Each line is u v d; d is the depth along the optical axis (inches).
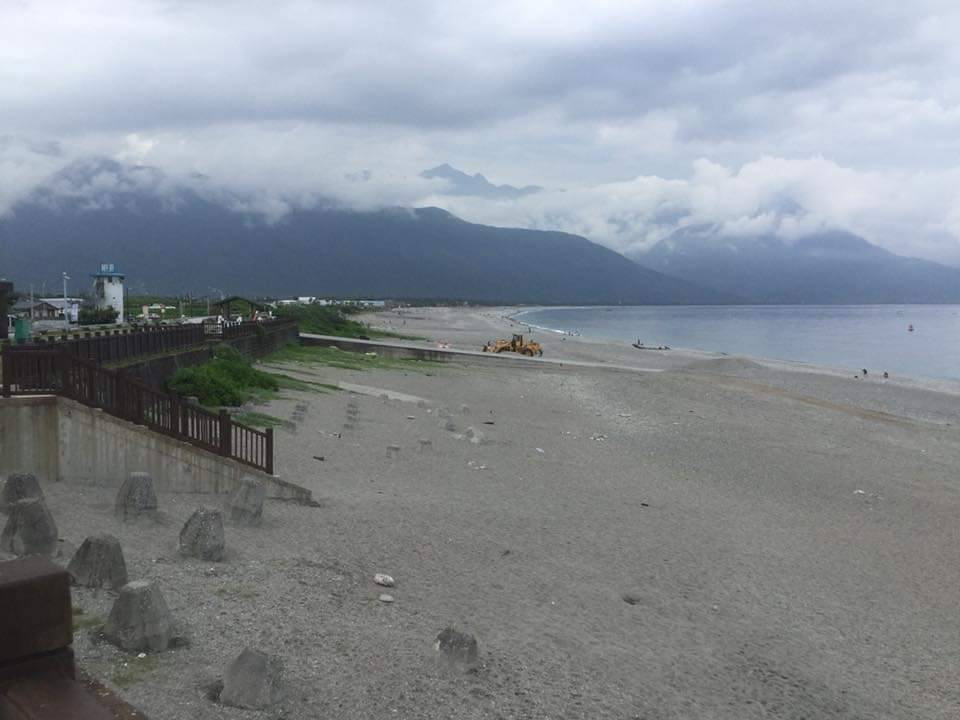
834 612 586.6
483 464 1028.5
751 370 2906.0
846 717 415.2
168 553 473.7
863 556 751.7
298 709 298.8
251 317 3078.2
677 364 3225.9
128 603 326.0
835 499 1003.3
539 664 396.8
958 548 804.6
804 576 667.4
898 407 2091.5
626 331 7150.6
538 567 599.5
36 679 193.8
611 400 1961.1
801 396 2165.4
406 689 332.8
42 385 630.5
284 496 706.8
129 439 645.9
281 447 959.0
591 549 673.6
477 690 346.3
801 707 416.8
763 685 437.7
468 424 1422.2
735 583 627.2
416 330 6092.5
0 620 187.6
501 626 455.8
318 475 847.1
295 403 1378.0
